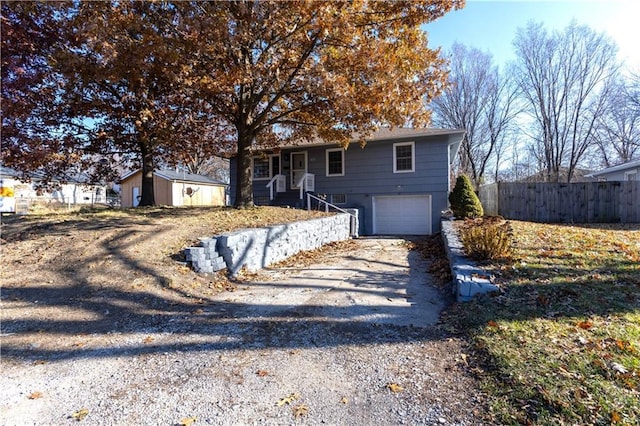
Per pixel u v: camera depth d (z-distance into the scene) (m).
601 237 6.58
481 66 27.50
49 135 9.62
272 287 5.40
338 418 2.17
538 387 2.24
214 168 43.19
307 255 8.47
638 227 9.44
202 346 3.29
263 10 6.84
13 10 7.23
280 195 16.30
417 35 8.32
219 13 6.74
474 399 2.28
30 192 21.59
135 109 9.36
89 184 12.38
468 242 5.39
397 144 14.62
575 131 24.97
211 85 7.86
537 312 3.39
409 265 6.99
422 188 14.29
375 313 4.01
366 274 6.15
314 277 6.02
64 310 4.16
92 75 7.56
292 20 7.30
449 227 8.83
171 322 3.90
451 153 17.23
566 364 2.47
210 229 7.26
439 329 3.48
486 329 3.19
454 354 2.93
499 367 2.55
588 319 3.13
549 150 26.02
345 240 12.05
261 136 12.27
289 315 4.04
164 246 6.15
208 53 7.49
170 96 9.48
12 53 7.64
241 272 6.20
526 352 2.70
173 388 2.57
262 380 2.66
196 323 3.87
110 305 4.31
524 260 4.91
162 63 7.32
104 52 6.27
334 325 3.70
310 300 4.59
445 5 7.61
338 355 3.03
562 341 2.80
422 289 5.05
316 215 10.83
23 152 8.66
